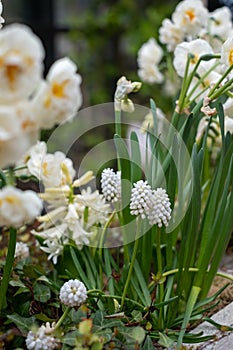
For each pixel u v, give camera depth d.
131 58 2.40
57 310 0.85
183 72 0.97
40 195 0.92
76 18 2.27
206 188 1.07
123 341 0.79
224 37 1.16
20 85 0.65
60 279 0.94
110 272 0.91
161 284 0.86
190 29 1.10
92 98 2.27
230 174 0.87
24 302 0.87
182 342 0.84
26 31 0.65
